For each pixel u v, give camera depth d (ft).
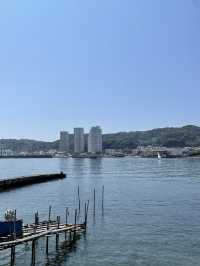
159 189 432.25
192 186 465.47
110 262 147.13
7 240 140.67
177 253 157.89
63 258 152.56
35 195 374.02
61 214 260.62
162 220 230.89
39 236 145.79
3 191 405.80
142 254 156.87
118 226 211.82
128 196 363.97
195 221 227.40
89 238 182.60
